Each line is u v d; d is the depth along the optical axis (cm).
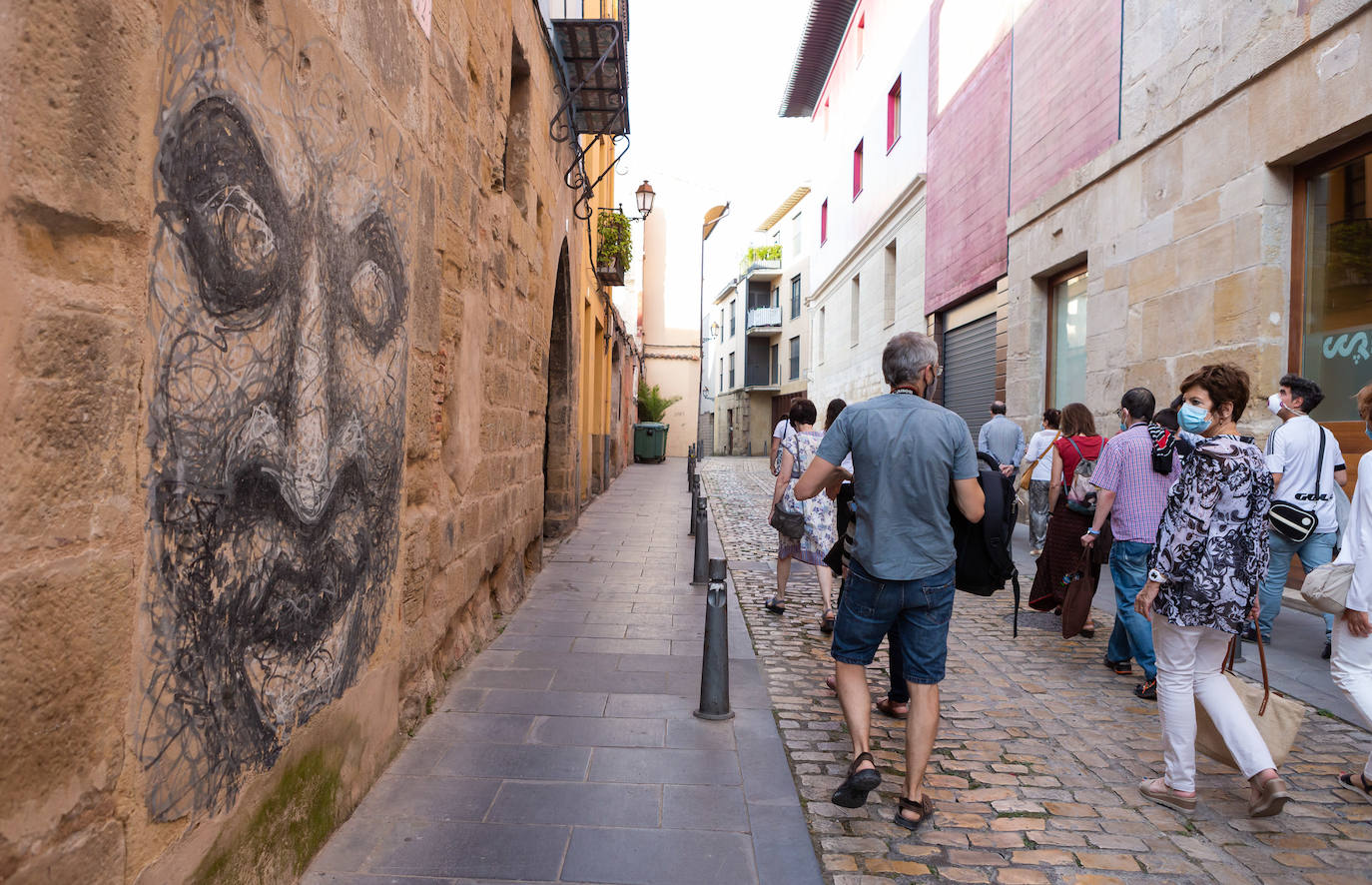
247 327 219
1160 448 498
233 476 215
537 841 303
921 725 335
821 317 3042
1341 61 648
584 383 1490
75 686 159
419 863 284
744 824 323
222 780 217
